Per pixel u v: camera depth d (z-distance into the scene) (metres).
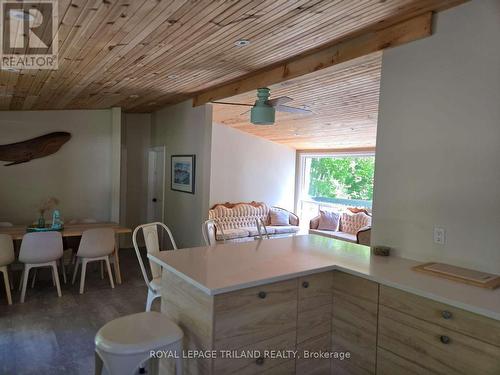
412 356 1.98
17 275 5.00
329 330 2.42
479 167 2.23
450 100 2.36
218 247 2.85
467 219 2.29
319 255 2.63
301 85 4.24
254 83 4.21
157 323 2.06
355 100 4.63
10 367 2.68
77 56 3.08
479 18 2.21
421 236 2.54
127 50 3.01
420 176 2.54
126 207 7.16
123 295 4.27
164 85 4.57
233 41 2.94
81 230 4.65
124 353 1.79
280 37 2.89
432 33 2.45
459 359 1.78
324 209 8.48
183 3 2.18
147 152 7.38
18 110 5.43
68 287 4.53
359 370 2.26
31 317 3.59
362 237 5.71
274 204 8.86
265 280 2.04
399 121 2.67
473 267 2.27
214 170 7.84
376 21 2.61
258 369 2.07
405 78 2.63
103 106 5.79
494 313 1.64
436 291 1.90
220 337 1.91
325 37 2.96
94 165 6.00
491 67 2.16
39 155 5.58
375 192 2.86
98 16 2.29
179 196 6.25
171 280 2.30
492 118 2.16
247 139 8.30
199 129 5.57
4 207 5.45
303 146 8.65
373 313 2.17
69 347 3.00
